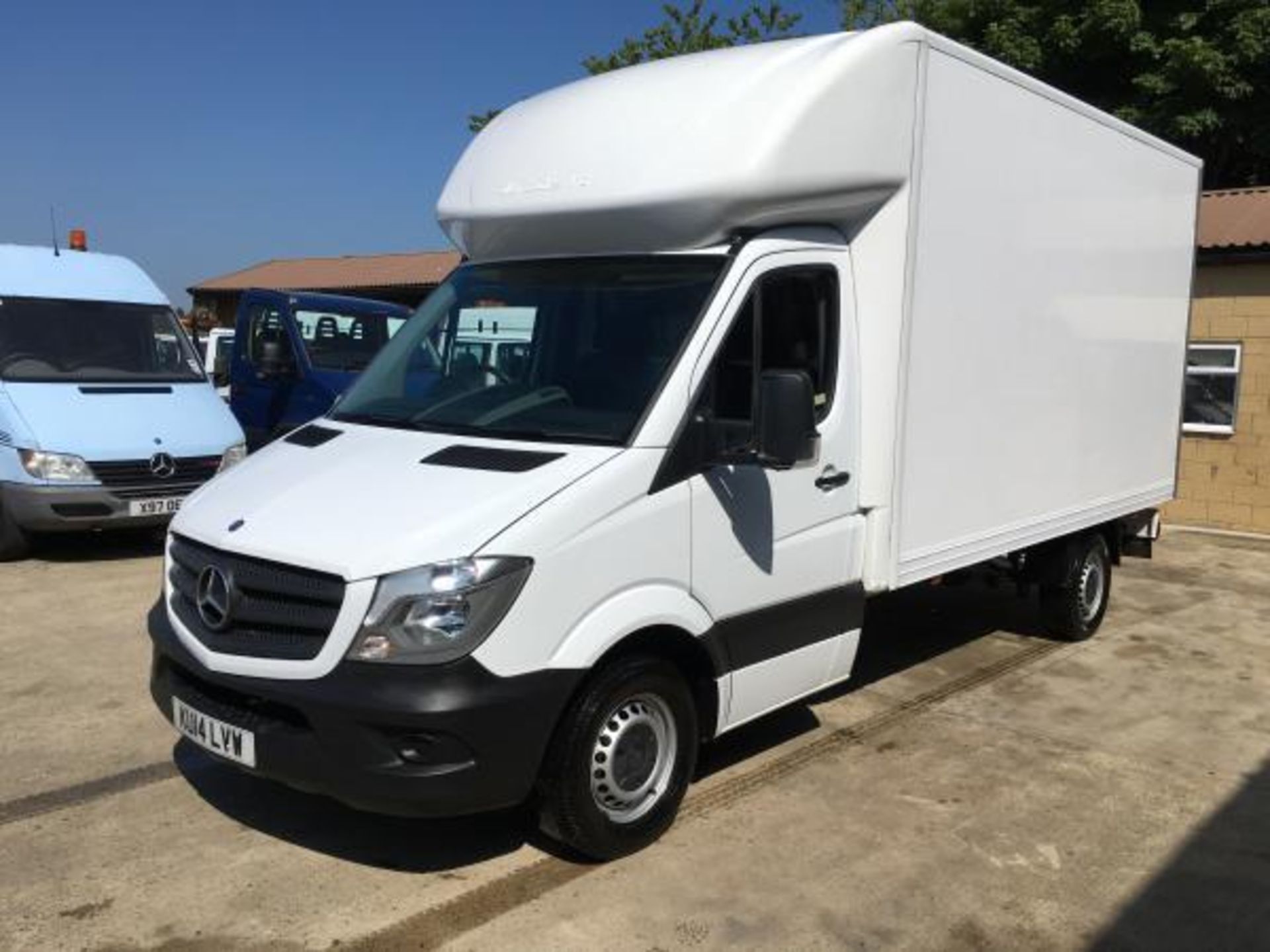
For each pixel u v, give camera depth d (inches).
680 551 171.6
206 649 160.1
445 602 147.0
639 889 165.5
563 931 154.2
